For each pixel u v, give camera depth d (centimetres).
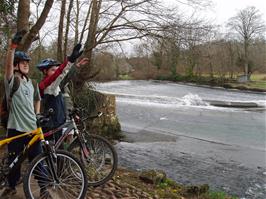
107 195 537
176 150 1311
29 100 451
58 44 1359
